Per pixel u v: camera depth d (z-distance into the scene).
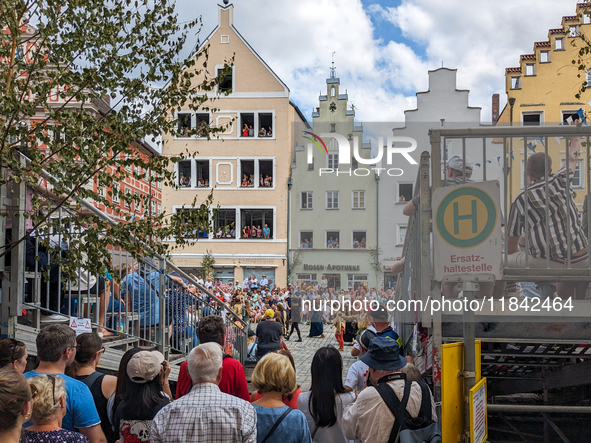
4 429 2.02
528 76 27.91
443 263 3.16
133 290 6.03
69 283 4.82
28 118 4.34
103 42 4.38
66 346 3.34
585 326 3.49
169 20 4.61
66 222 4.61
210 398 2.79
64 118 4.29
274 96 21.34
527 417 5.32
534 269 3.39
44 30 4.20
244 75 27.12
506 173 3.39
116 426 3.21
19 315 4.64
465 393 3.12
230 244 21.97
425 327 3.60
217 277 21.97
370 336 4.40
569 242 3.34
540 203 3.41
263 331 7.82
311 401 3.69
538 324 3.52
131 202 4.58
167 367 3.46
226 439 2.68
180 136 4.70
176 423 2.71
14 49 4.17
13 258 4.62
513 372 5.30
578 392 5.02
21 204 4.62
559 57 27.69
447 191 3.16
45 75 4.34
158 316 6.55
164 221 4.71
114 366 5.53
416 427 3.00
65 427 3.12
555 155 3.39
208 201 4.64
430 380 3.84
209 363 2.87
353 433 3.14
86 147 4.25
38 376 2.76
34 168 4.12
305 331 18.53
